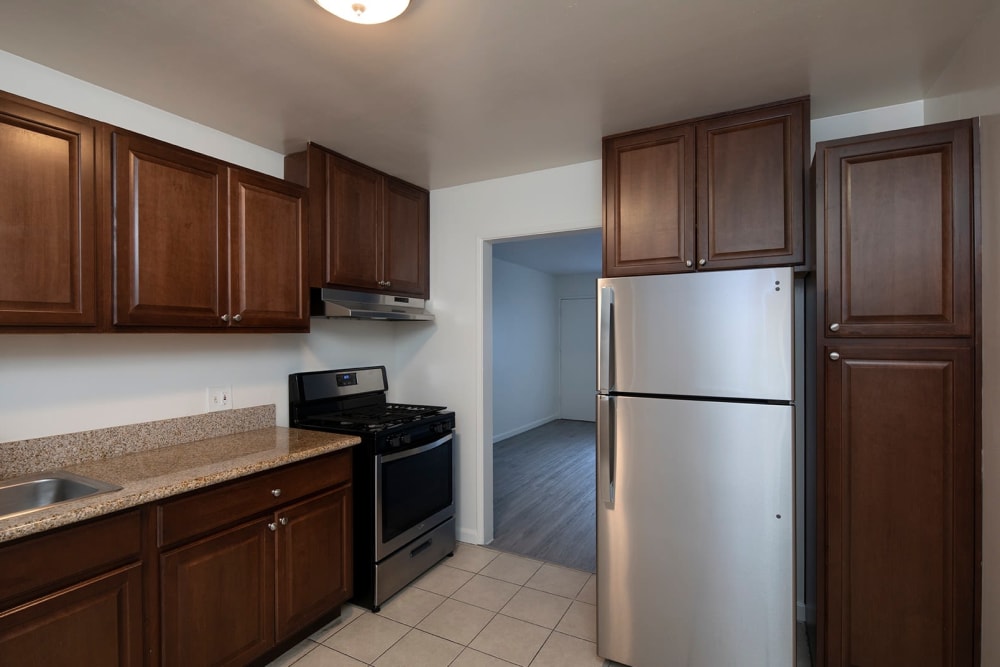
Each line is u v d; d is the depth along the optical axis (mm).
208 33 1579
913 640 1669
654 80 1883
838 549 1755
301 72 1830
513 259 6457
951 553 1619
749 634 1827
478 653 2127
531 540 3322
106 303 1724
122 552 1520
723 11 1481
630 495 1995
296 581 2078
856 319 1724
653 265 2203
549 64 1774
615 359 2029
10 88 1710
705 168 2125
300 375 2742
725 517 1854
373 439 2430
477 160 2762
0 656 1274
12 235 1507
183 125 2217
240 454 2041
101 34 1581
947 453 1622
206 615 1743
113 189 1742
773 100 2021
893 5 1455
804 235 1947
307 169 2504
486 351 3227
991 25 1479
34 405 1798
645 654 1976
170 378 2213
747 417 1824
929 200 1639
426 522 2805
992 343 1508
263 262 2246
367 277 2820
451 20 1514
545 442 6426
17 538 1286
